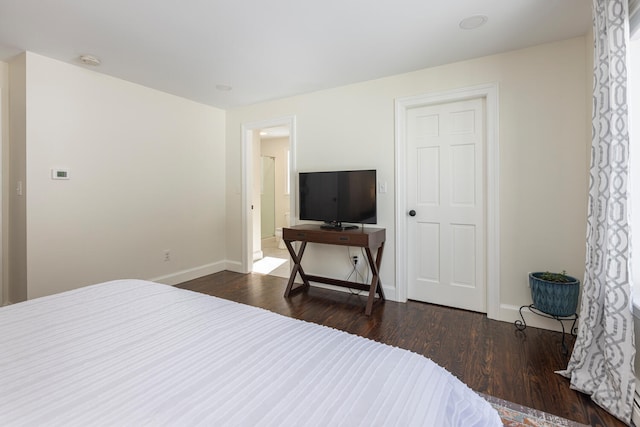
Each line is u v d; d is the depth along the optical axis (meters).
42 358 0.86
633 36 1.56
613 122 1.48
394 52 2.49
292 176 3.62
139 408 0.65
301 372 0.79
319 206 3.26
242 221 4.12
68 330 1.04
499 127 2.53
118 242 3.09
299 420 0.62
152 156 3.38
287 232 3.15
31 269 2.51
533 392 1.65
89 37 2.26
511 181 2.50
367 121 3.13
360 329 2.43
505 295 2.55
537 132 2.40
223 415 0.63
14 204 2.63
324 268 3.49
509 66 2.49
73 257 2.76
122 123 3.10
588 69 2.18
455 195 2.81
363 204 3.00
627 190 1.43
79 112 2.78
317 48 2.44
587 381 1.62
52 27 2.12
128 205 3.17
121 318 1.15
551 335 2.30
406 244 3.03
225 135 4.23
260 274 4.08
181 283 3.66
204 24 2.09
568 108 2.30
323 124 3.39
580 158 2.27
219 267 4.21
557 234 2.36
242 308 1.28
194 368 0.81
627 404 1.40
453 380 0.84
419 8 1.91
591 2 1.85
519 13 1.96
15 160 2.60
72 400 0.68
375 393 0.71
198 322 1.11
